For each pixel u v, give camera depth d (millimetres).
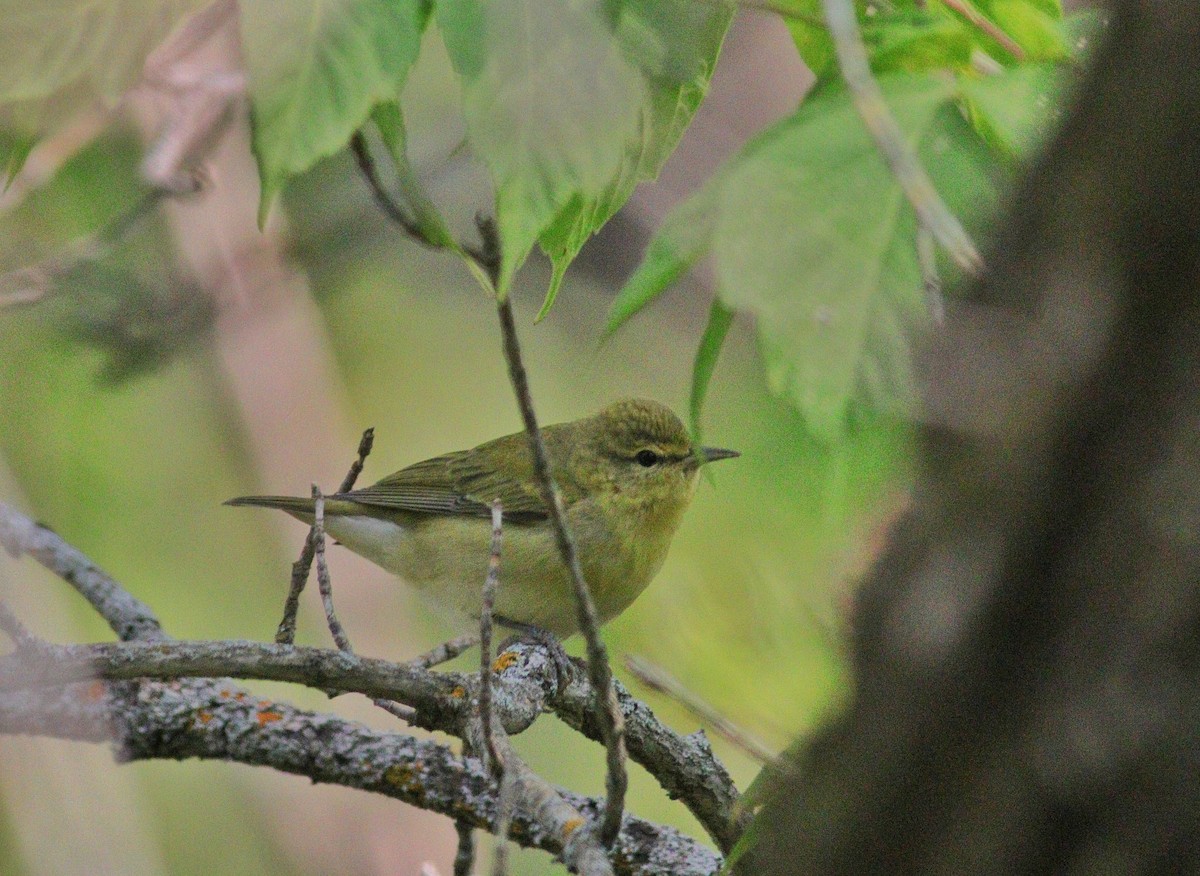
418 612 15805
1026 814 3824
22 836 10375
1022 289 3902
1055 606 3779
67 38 4844
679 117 6105
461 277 17781
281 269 14359
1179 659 3637
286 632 8117
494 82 4742
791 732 7477
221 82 11711
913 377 4031
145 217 13016
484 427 17594
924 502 4125
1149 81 3592
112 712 8430
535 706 8852
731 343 12195
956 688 3904
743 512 9938
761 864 5402
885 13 5605
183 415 16016
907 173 4016
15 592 10656
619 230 15922
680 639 7992
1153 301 3625
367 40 4758
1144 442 3648
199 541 15930
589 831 5941
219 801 14445
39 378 15195
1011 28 5641
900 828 4039
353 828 14055
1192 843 3639
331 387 16531
